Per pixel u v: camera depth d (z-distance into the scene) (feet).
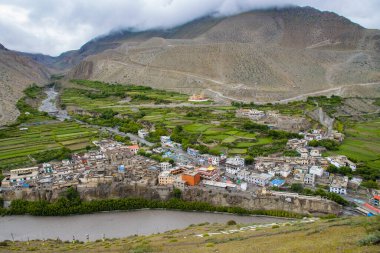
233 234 423.23
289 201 617.21
